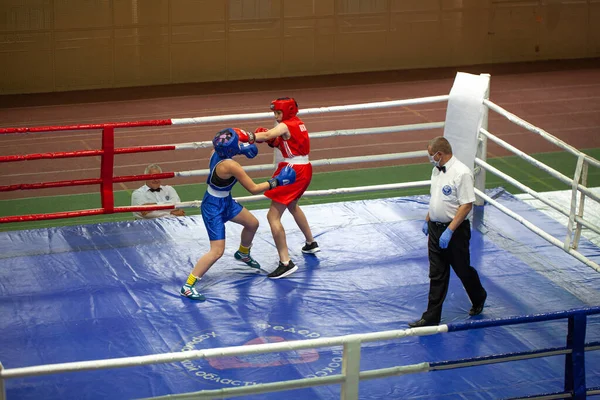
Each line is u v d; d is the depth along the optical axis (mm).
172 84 19625
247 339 6414
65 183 8031
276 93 18625
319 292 7262
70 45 18594
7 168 12945
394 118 16094
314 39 20422
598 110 16641
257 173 12844
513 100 17578
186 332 6516
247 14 19734
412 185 9117
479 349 6293
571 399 4988
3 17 17922
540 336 6516
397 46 21125
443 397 5641
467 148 8797
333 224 8859
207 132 15242
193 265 7816
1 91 18391
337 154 13617
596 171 12281
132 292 7227
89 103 17656
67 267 7723
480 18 21469
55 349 6234
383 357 6145
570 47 22328
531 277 7621
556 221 9047
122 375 5859
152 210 8453
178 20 19250
